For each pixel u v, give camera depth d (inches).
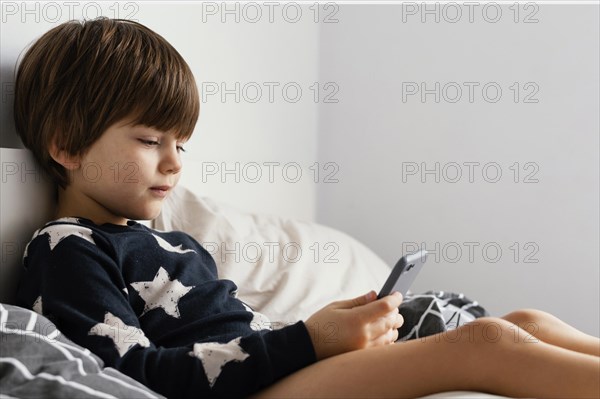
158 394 35.5
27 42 50.6
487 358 35.9
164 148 44.0
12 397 30.8
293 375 38.0
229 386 36.8
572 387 34.8
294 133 89.8
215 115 74.9
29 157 44.5
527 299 86.0
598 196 82.7
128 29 44.9
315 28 93.3
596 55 82.7
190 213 59.7
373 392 36.3
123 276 41.6
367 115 93.5
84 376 32.9
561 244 84.4
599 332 82.8
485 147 87.9
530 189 85.8
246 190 76.9
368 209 93.6
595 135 82.7
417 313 51.8
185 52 70.1
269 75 84.2
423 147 90.9
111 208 44.0
